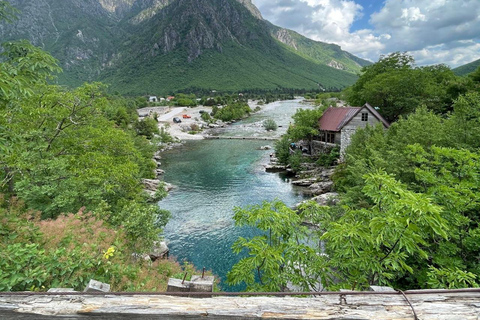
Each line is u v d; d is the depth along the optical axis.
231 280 5.45
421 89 38.12
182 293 2.42
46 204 12.01
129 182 17.44
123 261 9.22
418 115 18.88
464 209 8.32
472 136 14.25
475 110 14.87
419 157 10.63
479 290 2.29
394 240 4.60
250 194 29.91
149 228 11.82
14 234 7.81
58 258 6.16
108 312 2.25
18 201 10.97
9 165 11.71
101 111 21.17
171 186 32.09
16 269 5.43
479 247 8.38
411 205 4.21
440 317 2.08
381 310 2.17
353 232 4.93
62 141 18.20
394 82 38.94
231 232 20.98
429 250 8.87
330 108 42.34
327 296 2.37
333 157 36.16
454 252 8.13
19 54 8.73
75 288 6.12
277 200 6.74
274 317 2.17
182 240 19.81
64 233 8.43
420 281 8.53
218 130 83.88
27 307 2.31
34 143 15.06
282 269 5.74
